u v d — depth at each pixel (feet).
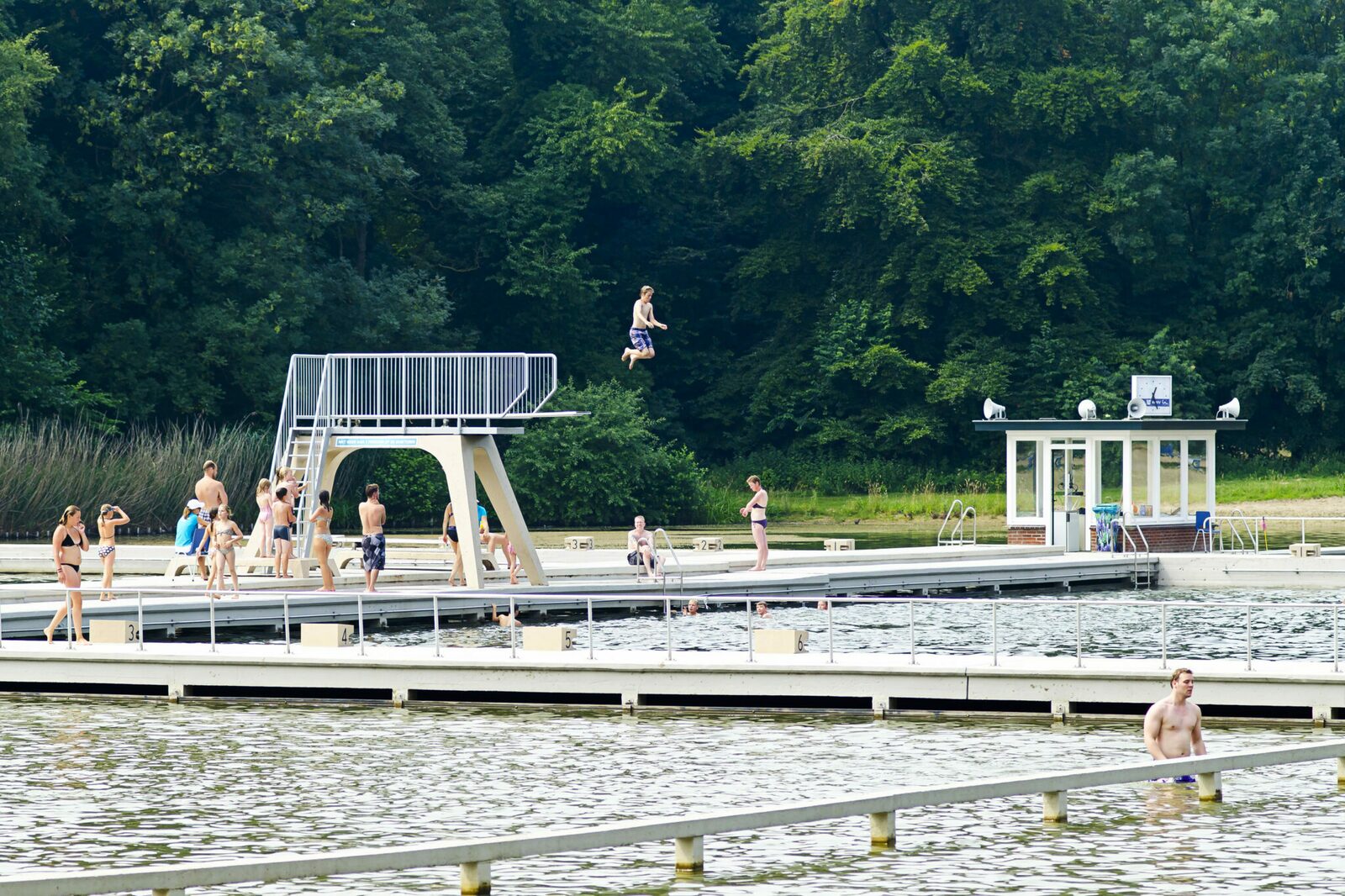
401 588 405.59
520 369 422.82
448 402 426.92
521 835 165.58
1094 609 430.61
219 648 307.37
